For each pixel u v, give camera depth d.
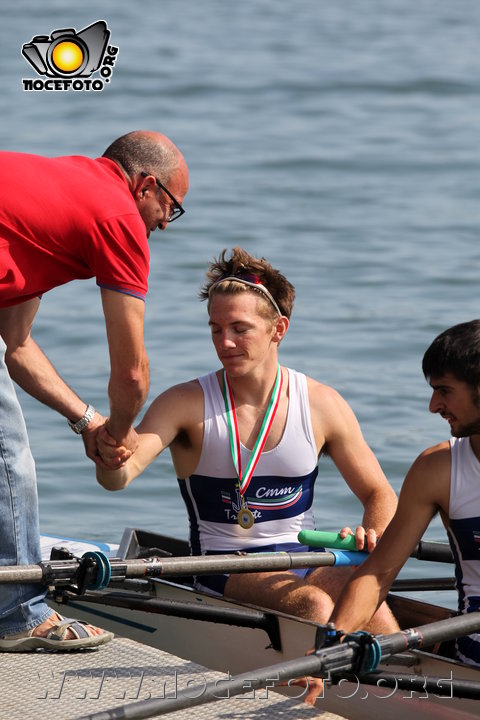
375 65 89.75
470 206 54.78
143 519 24.44
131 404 15.70
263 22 111.38
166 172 15.98
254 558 15.61
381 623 15.64
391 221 52.12
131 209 14.90
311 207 54.50
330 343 35.81
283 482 17.03
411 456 27.05
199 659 16.81
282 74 86.50
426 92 81.56
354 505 24.72
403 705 14.45
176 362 33.81
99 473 16.89
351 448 17.58
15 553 14.80
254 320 16.48
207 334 36.72
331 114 75.25
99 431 16.41
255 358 16.61
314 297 40.97
